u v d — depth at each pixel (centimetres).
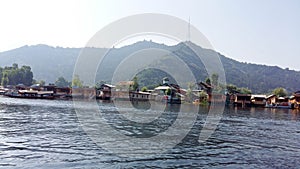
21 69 14412
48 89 10500
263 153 1878
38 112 4322
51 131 2377
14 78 13725
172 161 1532
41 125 2773
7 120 3164
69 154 1577
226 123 3791
